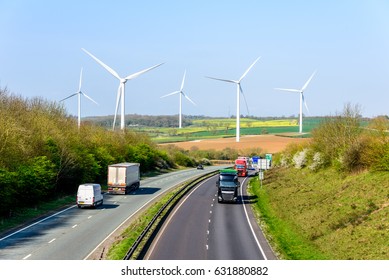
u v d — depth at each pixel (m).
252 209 111.25
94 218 92.56
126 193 135.25
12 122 105.06
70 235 75.69
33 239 72.38
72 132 151.12
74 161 127.56
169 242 72.06
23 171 99.94
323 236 76.75
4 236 74.56
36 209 101.19
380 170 101.56
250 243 73.62
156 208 104.44
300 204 104.50
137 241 67.19
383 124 113.62
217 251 67.06
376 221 73.81
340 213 85.75
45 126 130.25
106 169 164.12
